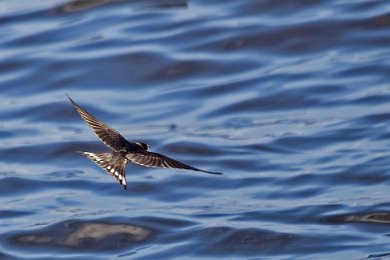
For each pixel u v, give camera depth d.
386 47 25.52
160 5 27.73
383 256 17.94
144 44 26.16
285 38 26.03
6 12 28.03
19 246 19.52
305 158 21.89
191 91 24.84
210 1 27.73
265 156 22.12
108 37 26.58
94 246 19.34
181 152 22.56
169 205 20.61
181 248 18.92
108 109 24.41
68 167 22.58
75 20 27.47
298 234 18.94
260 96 24.36
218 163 22.02
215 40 26.14
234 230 19.14
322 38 25.98
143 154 9.87
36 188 21.70
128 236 19.48
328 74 24.72
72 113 24.44
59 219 20.17
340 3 26.91
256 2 27.25
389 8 26.41
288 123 23.34
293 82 24.58
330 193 20.48
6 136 23.75
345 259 18.00
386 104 23.42
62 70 25.72
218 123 23.64
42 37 26.88
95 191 21.44
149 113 24.22
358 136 22.44
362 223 19.23
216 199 20.69
